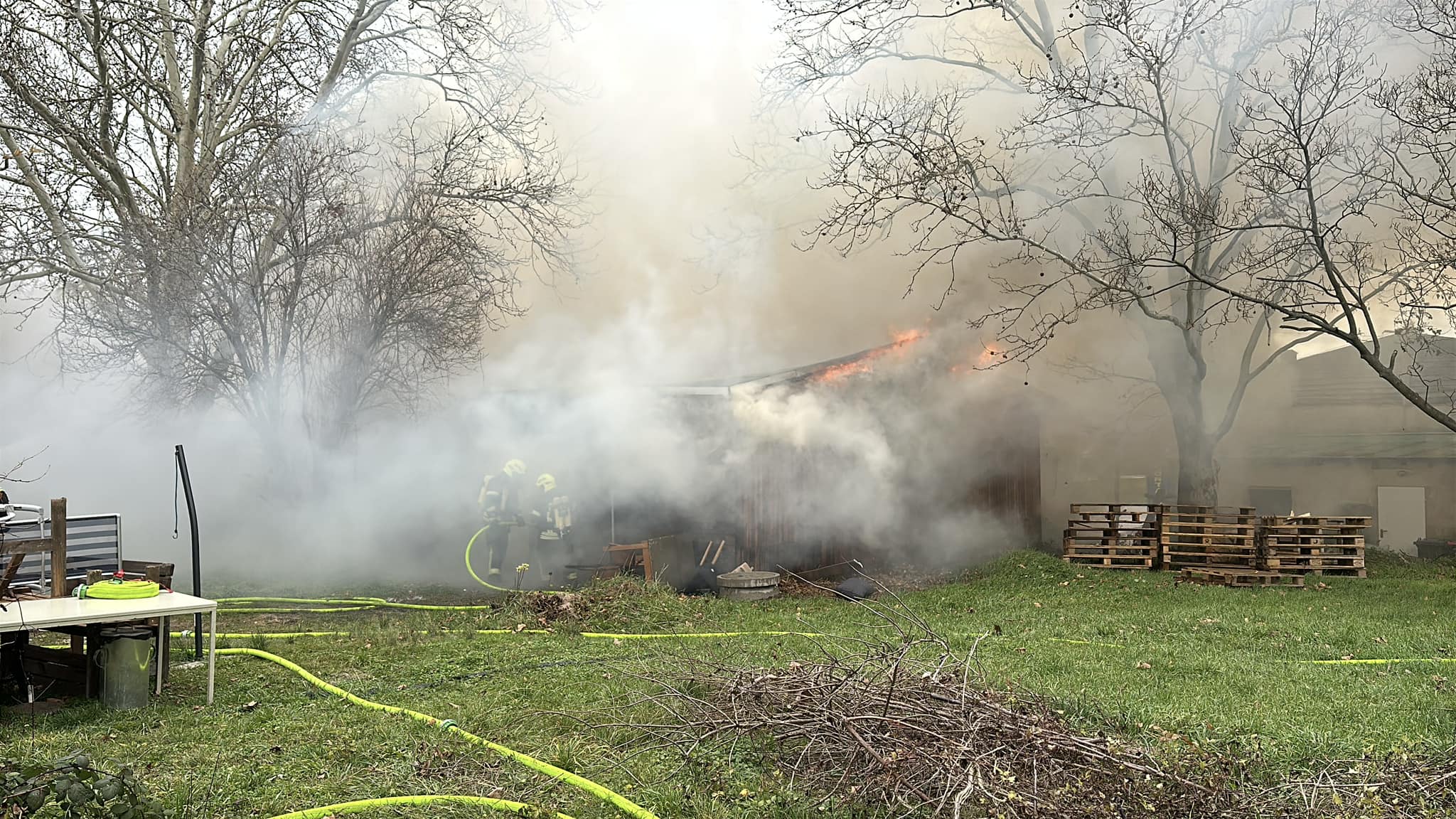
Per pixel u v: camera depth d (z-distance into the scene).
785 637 9.60
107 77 18.64
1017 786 4.98
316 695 7.33
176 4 20.34
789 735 5.74
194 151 19.48
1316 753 5.64
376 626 10.52
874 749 5.33
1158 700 7.00
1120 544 16.72
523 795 5.21
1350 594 13.65
